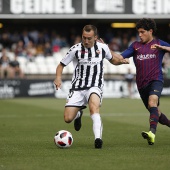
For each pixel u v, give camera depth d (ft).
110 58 80.18
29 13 233.35
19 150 74.33
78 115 83.66
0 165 61.41
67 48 260.01
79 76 79.05
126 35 269.03
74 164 62.03
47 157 67.41
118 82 230.27
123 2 234.99
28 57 247.50
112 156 68.13
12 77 231.71
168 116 139.85
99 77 78.69
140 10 235.20
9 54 249.96
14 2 232.73
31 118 132.87
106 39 270.26
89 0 234.17
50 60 248.11
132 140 87.15
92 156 68.13
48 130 104.99
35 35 259.80
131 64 250.37
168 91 230.27
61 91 225.76
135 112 151.23
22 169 58.80
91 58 78.28
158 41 81.35
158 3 234.99
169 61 247.50
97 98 76.43
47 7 233.76
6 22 272.51
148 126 112.68
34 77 242.17
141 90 81.76
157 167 60.03
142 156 68.13
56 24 279.28
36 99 214.28
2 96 222.07
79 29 279.49
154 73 80.33
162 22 266.16
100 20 260.62
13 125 115.44
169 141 84.99
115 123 119.65
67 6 233.96
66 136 75.87
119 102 196.95
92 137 91.35
